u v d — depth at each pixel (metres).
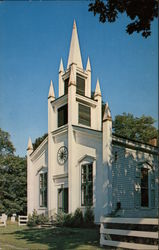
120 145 21.44
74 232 16.19
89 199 21.50
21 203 41.97
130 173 21.83
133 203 21.39
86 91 27.08
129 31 10.94
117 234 10.11
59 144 25.80
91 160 22.08
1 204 39.75
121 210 19.22
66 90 27.22
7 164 42.28
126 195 20.97
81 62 27.45
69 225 21.17
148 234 9.00
